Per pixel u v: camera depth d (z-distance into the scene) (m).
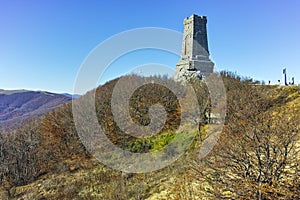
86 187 24.19
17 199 26.05
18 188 28.67
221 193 11.14
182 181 15.88
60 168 29.94
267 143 10.19
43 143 33.88
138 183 21.00
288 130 10.27
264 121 10.94
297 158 10.28
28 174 30.95
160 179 20.48
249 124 11.09
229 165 10.98
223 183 10.89
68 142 31.86
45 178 29.42
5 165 31.89
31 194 25.98
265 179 9.99
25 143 34.72
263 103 19.23
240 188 10.33
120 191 20.84
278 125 10.57
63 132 32.78
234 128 11.98
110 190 21.69
